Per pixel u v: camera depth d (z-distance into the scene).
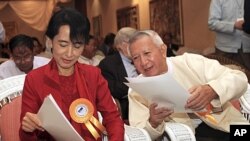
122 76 3.65
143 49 2.26
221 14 4.24
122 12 12.71
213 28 4.28
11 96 2.49
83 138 1.89
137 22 11.43
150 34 2.31
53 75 1.90
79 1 17.08
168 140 2.28
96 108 2.00
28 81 1.90
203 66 2.50
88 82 1.95
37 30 17.77
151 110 2.18
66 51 1.80
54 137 1.88
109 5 14.12
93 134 1.89
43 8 17.77
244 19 3.69
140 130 2.13
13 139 2.25
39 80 1.89
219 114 2.43
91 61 5.31
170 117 2.43
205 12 7.29
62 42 1.78
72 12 1.81
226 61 3.65
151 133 2.23
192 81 2.48
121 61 3.73
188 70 2.49
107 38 7.59
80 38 1.79
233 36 4.21
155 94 2.04
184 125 2.21
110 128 1.95
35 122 1.75
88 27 1.83
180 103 2.06
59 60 1.83
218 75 2.44
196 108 2.15
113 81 3.64
